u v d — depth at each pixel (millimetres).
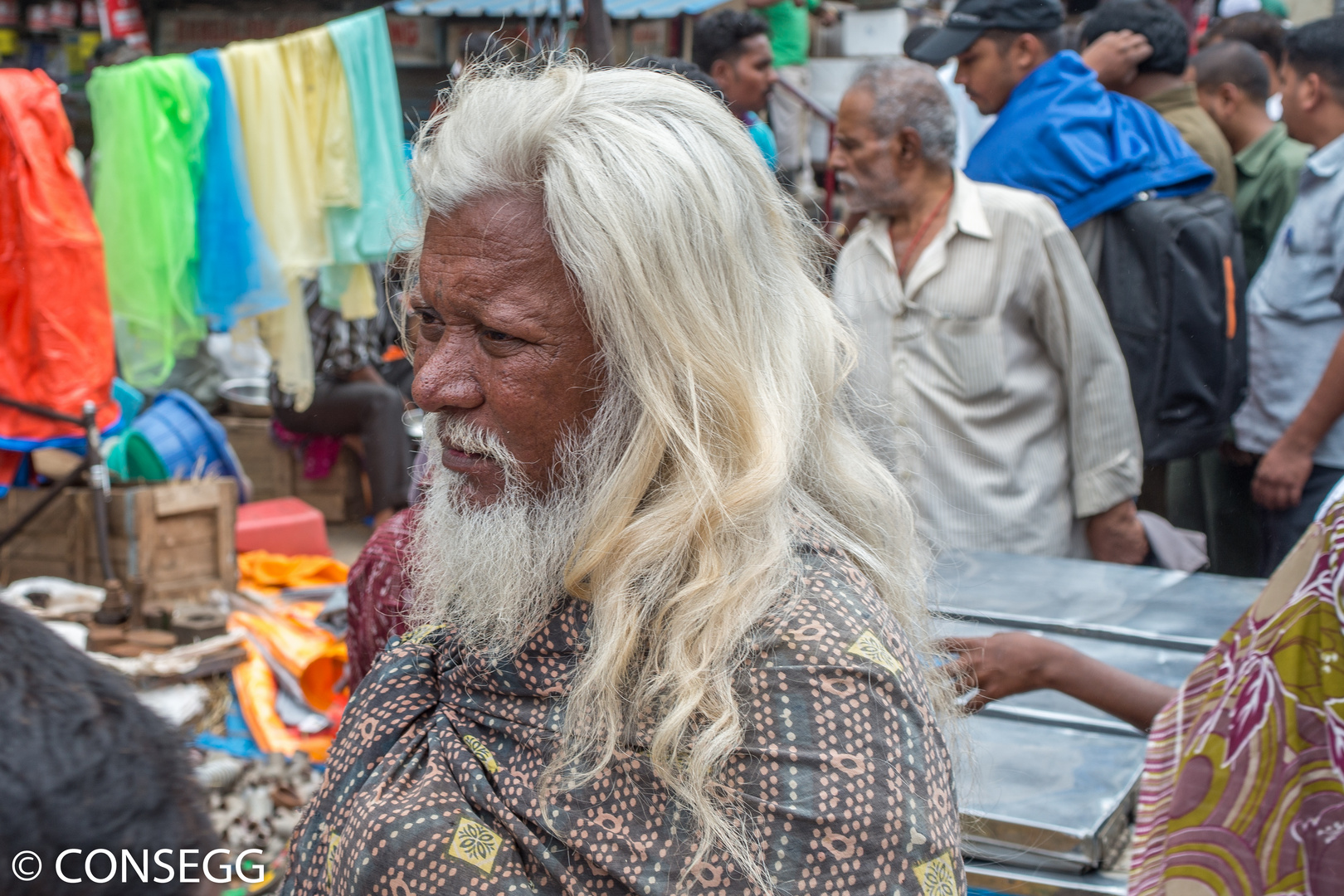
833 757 813
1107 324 2760
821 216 1379
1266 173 4000
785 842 806
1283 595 1116
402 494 4805
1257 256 4039
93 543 3244
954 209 2736
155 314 3494
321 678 3100
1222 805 1131
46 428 3160
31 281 3061
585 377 897
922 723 854
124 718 613
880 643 858
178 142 3461
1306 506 3148
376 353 4719
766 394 907
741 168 931
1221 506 3770
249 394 5309
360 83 3680
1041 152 3230
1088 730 1606
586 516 896
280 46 3594
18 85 3035
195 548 3350
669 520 873
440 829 890
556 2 3312
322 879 978
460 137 903
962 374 2738
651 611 894
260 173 3631
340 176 3686
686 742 841
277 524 3893
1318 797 1069
